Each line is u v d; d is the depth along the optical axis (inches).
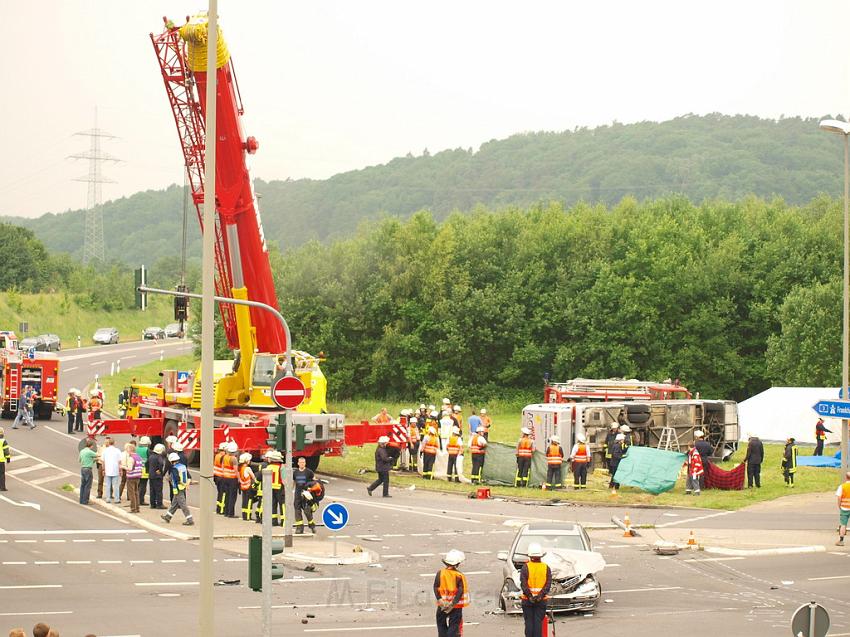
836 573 1041.5
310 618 843.4
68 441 2034.9
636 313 3260.3
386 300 3344.0
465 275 3464.6
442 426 1839.3
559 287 3405.5
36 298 5231.3
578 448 1612.9
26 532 1179.9
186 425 1660.9
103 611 845.2
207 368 660.7
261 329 1567.4
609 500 1503.4
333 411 3046.3
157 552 1099.9
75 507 1358.3
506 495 1546.5
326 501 1473.9
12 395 2294.5
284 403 1023.6
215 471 1337.4
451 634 730.8
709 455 1651.1
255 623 820.6
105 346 4800.7
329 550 1111.6
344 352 3393.2
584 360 3324.3
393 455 1643.7
